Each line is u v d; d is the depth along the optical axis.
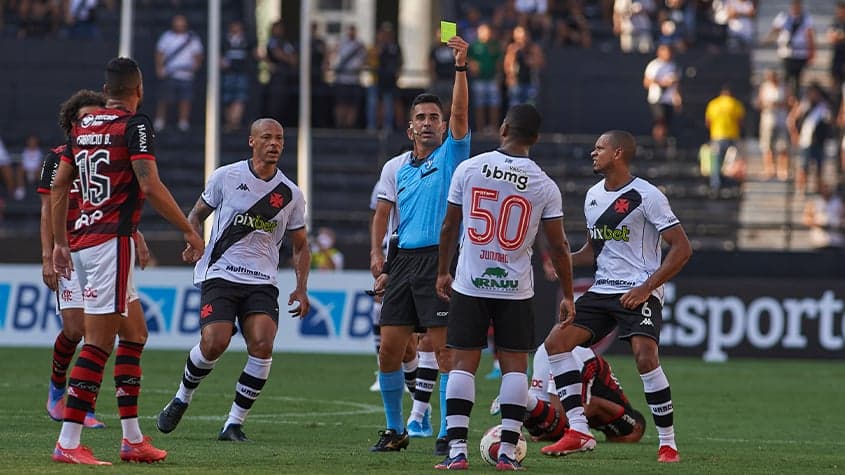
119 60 28.61
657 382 32.47
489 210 28.77
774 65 103.62
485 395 51.56
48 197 36.94
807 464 32.31
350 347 71.50
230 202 34.41
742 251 81.94
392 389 33.22
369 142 95.56
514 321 29.03
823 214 89.94
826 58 106.69
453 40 32.00
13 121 96.44
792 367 70.19
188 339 71.50
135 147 27.70
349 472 27.89
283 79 97.62
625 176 33.62
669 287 75.19
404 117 97.38
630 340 33.12
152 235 88.56
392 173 35.41
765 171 97.31
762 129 98.25
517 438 29.08
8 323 71.88
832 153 99.19
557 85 98.31
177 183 93.06
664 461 32.03
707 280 75.19
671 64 95.88
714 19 106.12
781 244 93.75
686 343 75.00
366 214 92.25
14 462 28.08
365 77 104.56
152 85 98.62
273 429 38.56
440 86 95.56
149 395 48.72
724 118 92.75
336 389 53.25
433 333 32.72
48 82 96.94
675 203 93.75
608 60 98.75
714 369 67.81
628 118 98.38
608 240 33.56
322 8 117.25
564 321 30.70
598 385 36.50
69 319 37.19
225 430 34.91
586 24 102.19
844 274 81.38
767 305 74.94
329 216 91.00
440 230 31.95
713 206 93.56
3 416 40.22
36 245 79.44
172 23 103.00
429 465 29.59
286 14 114.31
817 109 93.31
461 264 29.08
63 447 28.22
